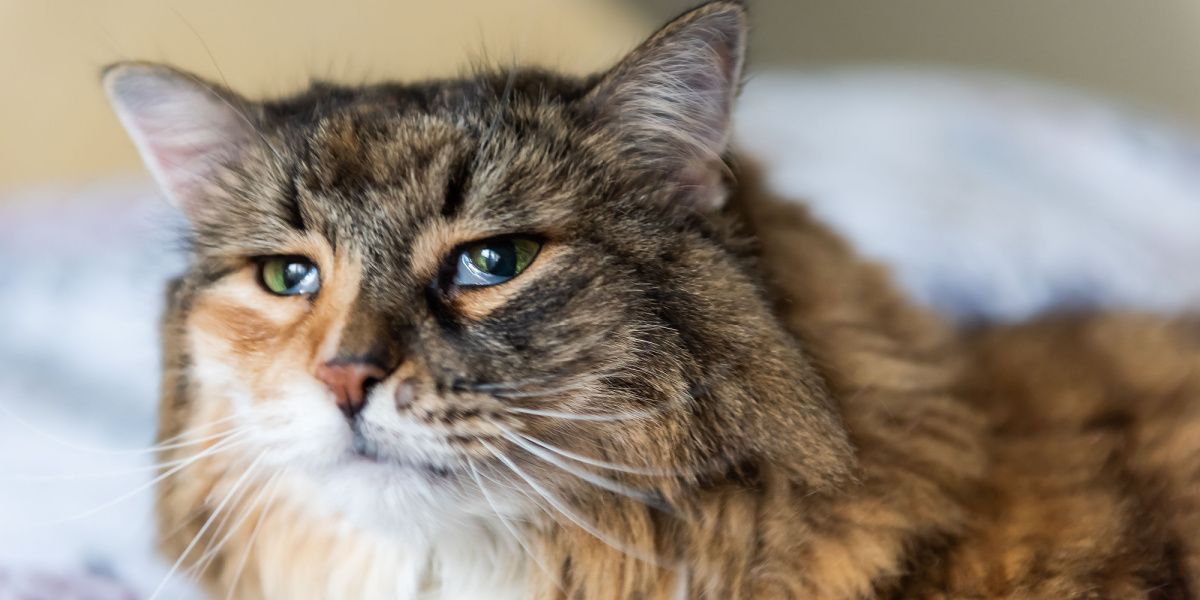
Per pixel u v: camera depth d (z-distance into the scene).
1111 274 0.50
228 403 0.40
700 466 0.38
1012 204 0.52
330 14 0.60
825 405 0.39
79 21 0.59
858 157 0.54
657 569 0.39
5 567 0.45
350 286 0.38
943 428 0.40
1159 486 0.41
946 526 0.39
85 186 0.58
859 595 0.38
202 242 0.41
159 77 0.41
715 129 0.39
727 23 0.39
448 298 0.38
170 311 0.42
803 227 0.43
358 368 0.37
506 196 0.38
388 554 0.41
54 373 0.50
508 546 0.40
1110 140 0.53
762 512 0.38
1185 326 0.46
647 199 0.39
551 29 0.61
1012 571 0.39
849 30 0.62
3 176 0.60
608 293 0.38
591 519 0.38
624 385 0.38
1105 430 0.42
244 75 0.59
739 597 0.38
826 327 0.40
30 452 0.48
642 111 0.39
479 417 0.37
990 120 0.55
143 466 0.44
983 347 0.45
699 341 0.38
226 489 0.41
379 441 0.37
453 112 0.39
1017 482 0.41
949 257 0.51
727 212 0.40
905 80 0.57
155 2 0.59
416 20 0.61
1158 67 0.61
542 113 0.39
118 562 0.45
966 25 0.61
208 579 0.43
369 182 0.39
